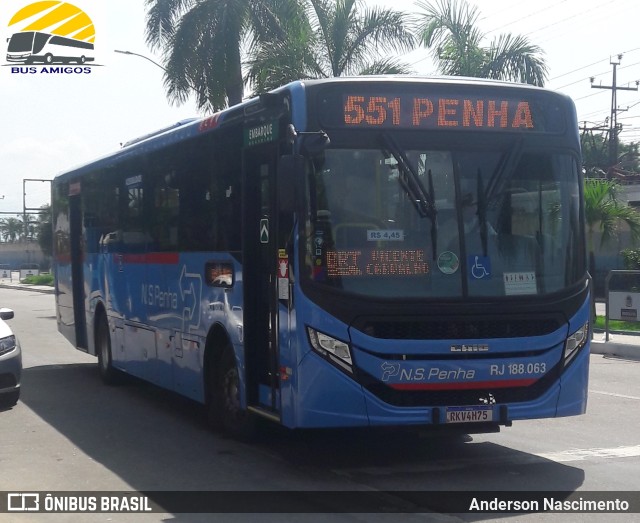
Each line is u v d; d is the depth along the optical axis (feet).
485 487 25.16
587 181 74.54
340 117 25.55
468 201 25.86
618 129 160.86
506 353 25.48
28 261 334.03
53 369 53.57
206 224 32.37
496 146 26.45
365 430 26.63
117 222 43.42
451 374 24.97
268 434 31.76
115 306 43.96
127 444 31.60
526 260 26.11
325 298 24.72
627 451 29.78
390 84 25.91
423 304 24.98
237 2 76.28
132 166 41.14
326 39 74.79
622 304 61.00
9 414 37.73
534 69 72.84
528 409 25.64
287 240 25.63
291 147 25.43
